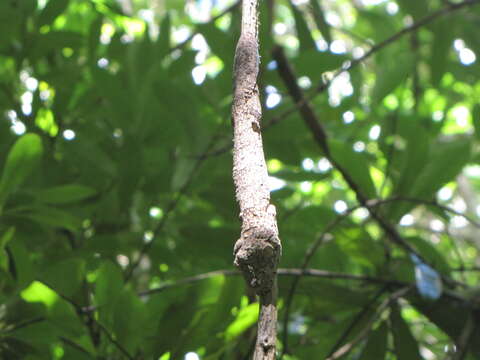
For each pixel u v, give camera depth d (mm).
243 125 488
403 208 1270
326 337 1300
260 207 464
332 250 1409
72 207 1309
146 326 1010
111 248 1264
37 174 1319
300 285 1249
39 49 1453
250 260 461
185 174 1312
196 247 1307
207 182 1338
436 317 1240
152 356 1017
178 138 1350
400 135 1449
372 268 1389
